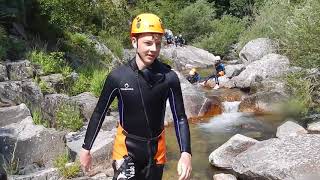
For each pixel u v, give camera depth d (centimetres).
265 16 1989
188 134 264
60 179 512
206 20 2788
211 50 2469
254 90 1241
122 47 1703
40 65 1004
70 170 524
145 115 264
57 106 839
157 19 258
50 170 521
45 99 845
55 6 1208
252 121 1013
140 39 256
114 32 1798
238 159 648
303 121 935
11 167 535
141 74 262
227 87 1440
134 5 2850
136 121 265
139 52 259
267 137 866
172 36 2516
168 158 722
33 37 1142
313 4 1041
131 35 262
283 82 1134
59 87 966
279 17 1758
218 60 1578
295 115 993
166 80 265
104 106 267
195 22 2789
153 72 263
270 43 1697
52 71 1015
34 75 935
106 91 266
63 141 603
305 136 677
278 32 1656
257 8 2552
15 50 998
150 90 262
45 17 1229
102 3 1750
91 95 952
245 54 1747
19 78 892
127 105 264
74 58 1202
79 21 1456
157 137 270
